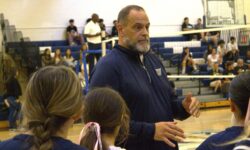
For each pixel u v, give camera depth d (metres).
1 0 15.73
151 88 2.85
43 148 1.51
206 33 17.66
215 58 15.76
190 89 15.30
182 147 6.74
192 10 18.86
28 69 14.12
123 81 2.74
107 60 2.80
